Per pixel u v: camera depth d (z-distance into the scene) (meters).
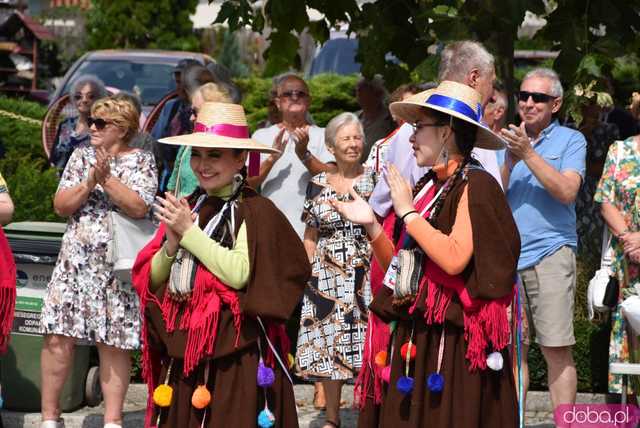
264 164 13.23
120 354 11.30
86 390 12.71
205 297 8.02
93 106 11.14
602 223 14.21
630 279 11.01
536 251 10.89
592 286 11.22
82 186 10.91
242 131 8.41
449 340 7.93
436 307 7.88
